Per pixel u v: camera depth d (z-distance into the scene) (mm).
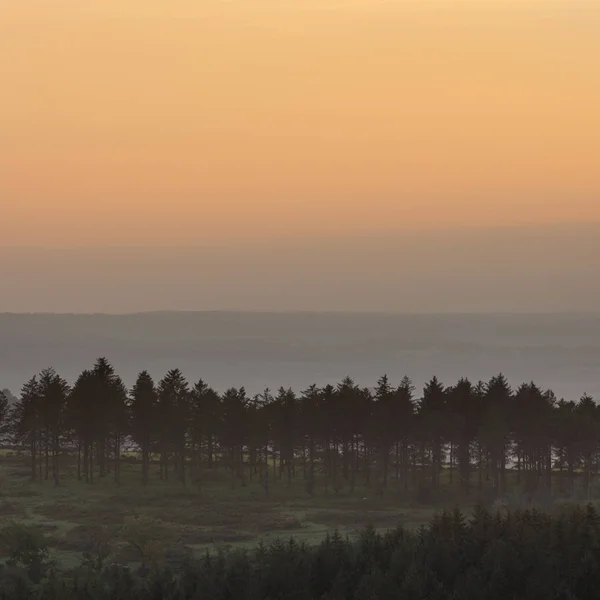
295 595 173250
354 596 172500
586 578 173625
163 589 174125
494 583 171250
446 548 185500
